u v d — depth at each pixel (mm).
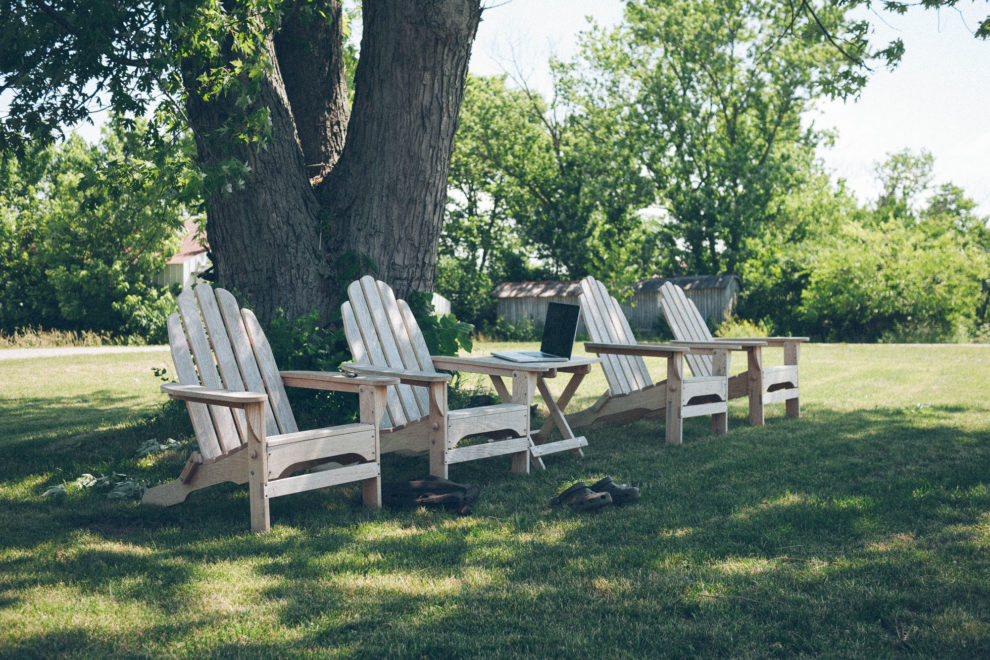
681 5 30328
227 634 2322
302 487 3646
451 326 6590
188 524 3719
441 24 6070
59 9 5703
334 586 2738
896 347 19156
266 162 6066
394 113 6273
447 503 3854
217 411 4078
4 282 28625
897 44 8766
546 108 34781
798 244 33719
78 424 7164
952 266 24312
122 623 2422
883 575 2787
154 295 28422
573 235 33531
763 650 2205
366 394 3975
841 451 5188
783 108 30516
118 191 6266
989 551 3033
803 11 9844
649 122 32344
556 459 5184
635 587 2693
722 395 6145
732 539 3275
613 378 6105
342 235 6410
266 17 5684
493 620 2404
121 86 5910
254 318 4621
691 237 33562
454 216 38156
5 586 2799
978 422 6281
